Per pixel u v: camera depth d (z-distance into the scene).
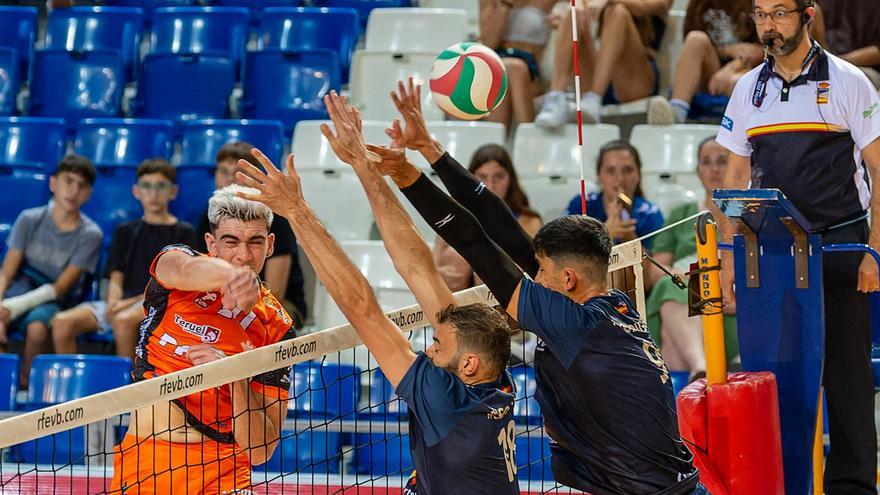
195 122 24.91
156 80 27.17
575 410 9.95
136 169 24.52
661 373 9.97
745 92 12.64
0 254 23.78
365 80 26.34
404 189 10.38
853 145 12.23
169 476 11.19
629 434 9.82
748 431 10.97
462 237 10.13
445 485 9.54
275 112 26.52
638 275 12.77
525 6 25.38
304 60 26.75
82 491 15.95
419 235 10.41
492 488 9.51
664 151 23.59
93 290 22.56
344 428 18.50
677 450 10.10
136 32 28.83
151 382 10.30
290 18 28.25
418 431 9.70
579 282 10.07
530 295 9.88
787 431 11.66
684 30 25.02
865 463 12.15
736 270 11.80
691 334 19.05
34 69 27.62
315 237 10.00
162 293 11.51
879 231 11.92
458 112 11.74
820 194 12.23
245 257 11.42
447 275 20.22
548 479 17.77
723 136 12.95
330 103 10.27
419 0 29.56
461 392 9.52
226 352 11.40
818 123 12.10
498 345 9.67
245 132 24.72
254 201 10.73
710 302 11.26
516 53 25.19
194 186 23.94
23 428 9.80
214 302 11.52
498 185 20.41
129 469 11.31
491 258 10.06
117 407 10.16
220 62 27.19
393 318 11.62
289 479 17.16
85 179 22.33
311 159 24.27
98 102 27.17
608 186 20.73
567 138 23.91
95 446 18.69
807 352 11.57
